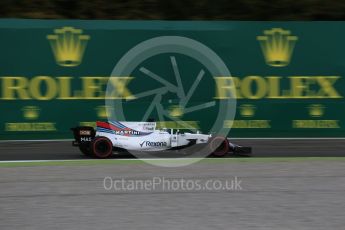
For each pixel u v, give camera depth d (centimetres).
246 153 3878
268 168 3378
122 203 2486
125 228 2111
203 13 6003
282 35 5116
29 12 5800
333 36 5150
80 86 4944
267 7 6006
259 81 5100
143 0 6019
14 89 4834
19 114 4841
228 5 6025
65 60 4916
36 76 4869
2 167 3412
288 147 4381
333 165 3512
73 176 3091
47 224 2162
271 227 2136
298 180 3005
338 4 5978
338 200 2558
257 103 5097
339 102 5147
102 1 5997
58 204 2467
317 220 2233
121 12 5997
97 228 2111
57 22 4903
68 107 4922
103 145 3697
